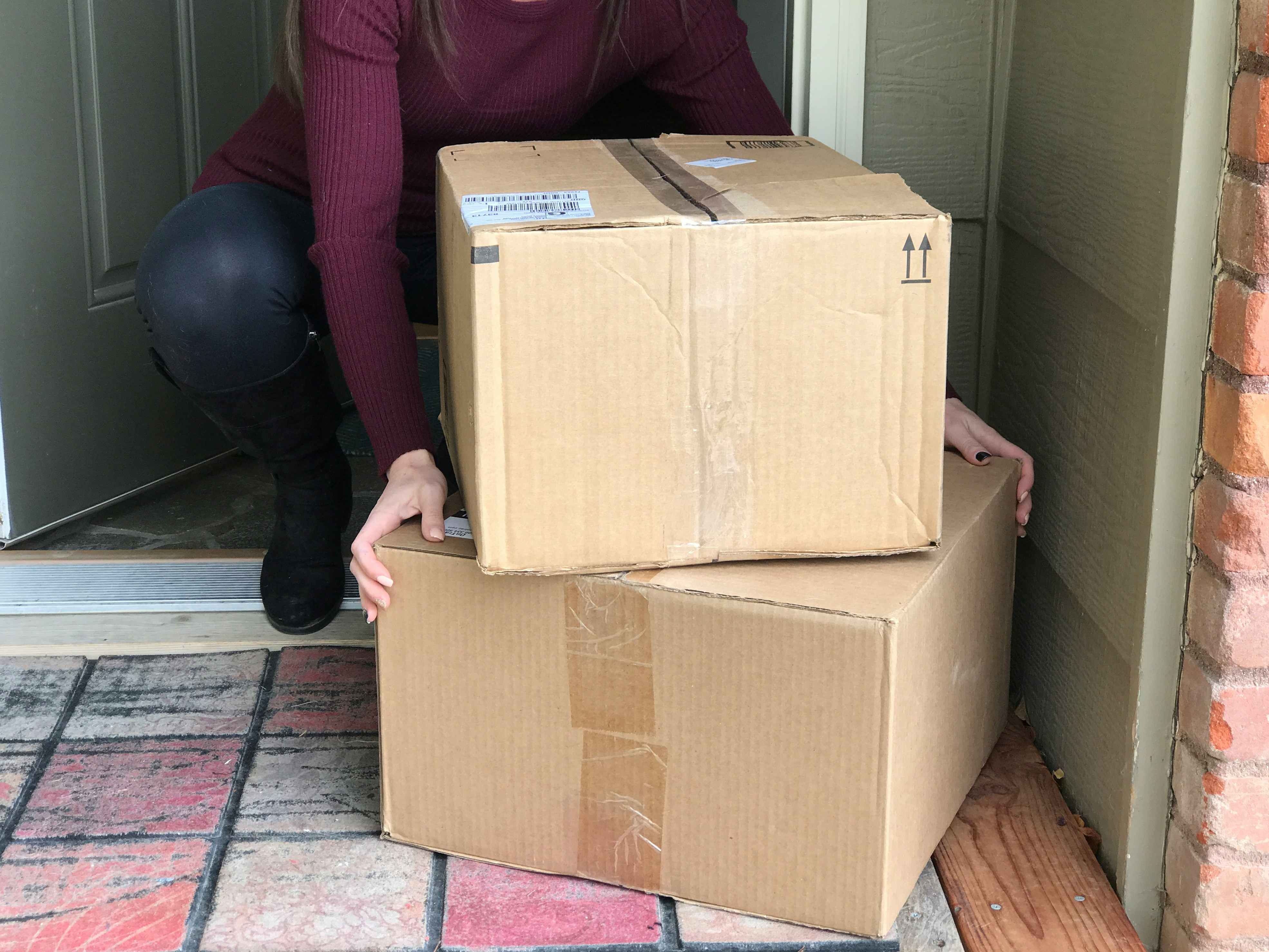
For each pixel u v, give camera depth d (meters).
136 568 1.77
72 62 1.84
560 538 0.99
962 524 1.13
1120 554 1.13
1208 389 1.01
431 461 1.19
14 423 1.80
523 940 1.07
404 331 1.21
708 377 0.97
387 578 1.10
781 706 1.01
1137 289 1.08
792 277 0.95
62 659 1.54
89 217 1.91
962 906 1.12
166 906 1.11
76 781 1.29
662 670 1.04
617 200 1.00
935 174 1.57
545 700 1.09
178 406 2.12
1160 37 1.02
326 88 1.19
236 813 1.24
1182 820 1.08
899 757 1.01
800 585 1.01
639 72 1.47
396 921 1.09
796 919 1.07
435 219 1.48
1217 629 1.00
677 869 1.10
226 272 1.38
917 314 0.97
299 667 1.53
